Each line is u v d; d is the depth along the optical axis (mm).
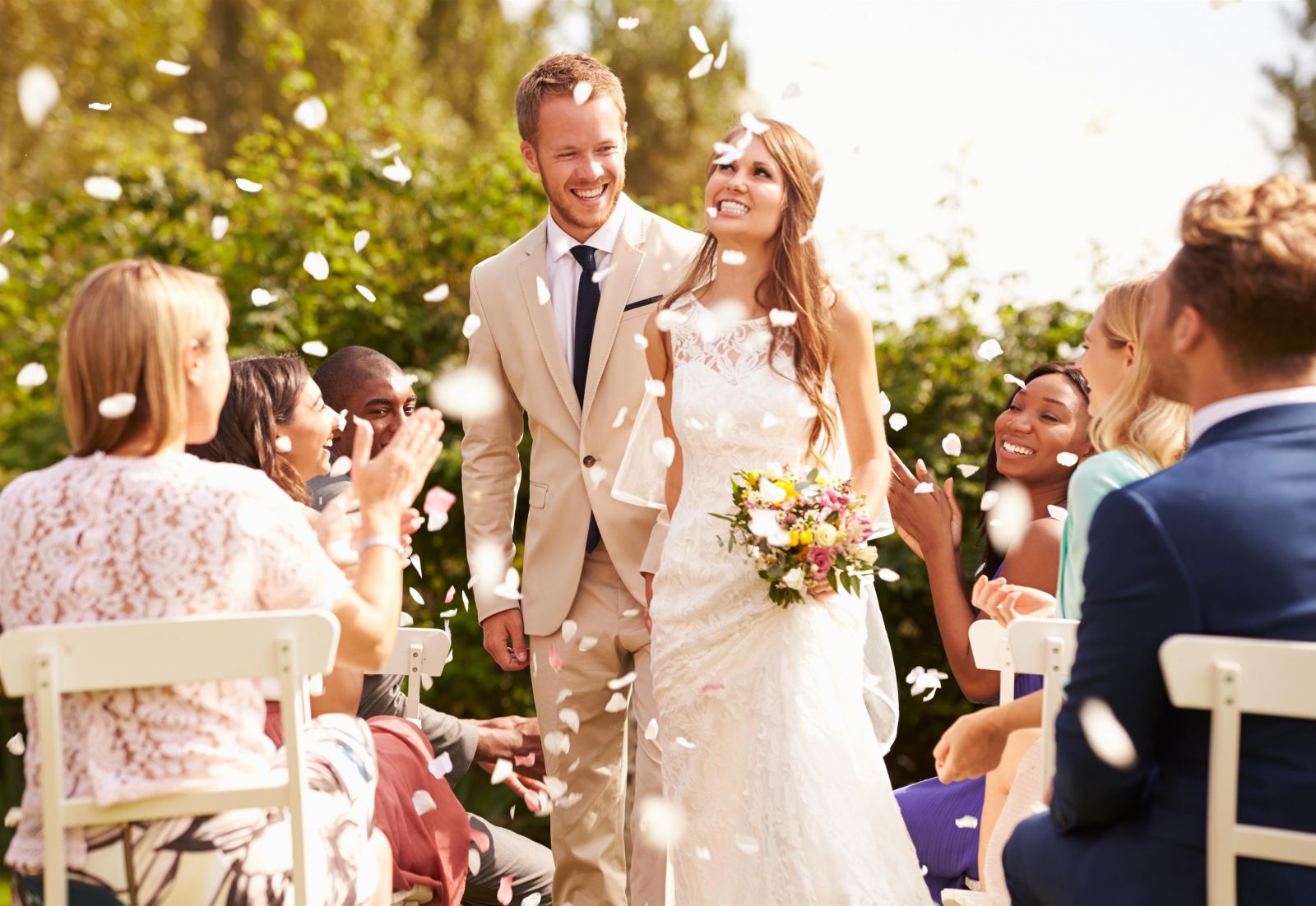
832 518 2674
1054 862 1817
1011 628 2154
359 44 11250
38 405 6555
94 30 10477
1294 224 1679
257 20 11188
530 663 3551
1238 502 1667
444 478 5344
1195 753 1697
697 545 2875
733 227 2854
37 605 1944
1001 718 2160
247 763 1974
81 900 1899
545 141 3303
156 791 1878
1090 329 2623
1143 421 2420
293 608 2006
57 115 10164
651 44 15094
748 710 2787
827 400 2943
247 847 1951
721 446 2869
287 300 5734
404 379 3377
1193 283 1731
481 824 3125
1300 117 9625
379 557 2133
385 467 2164
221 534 1945
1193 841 1670
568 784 3377
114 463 1959
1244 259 1675
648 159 15070
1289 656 1575
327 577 2033
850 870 2631
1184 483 1695
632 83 15070
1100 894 1724
